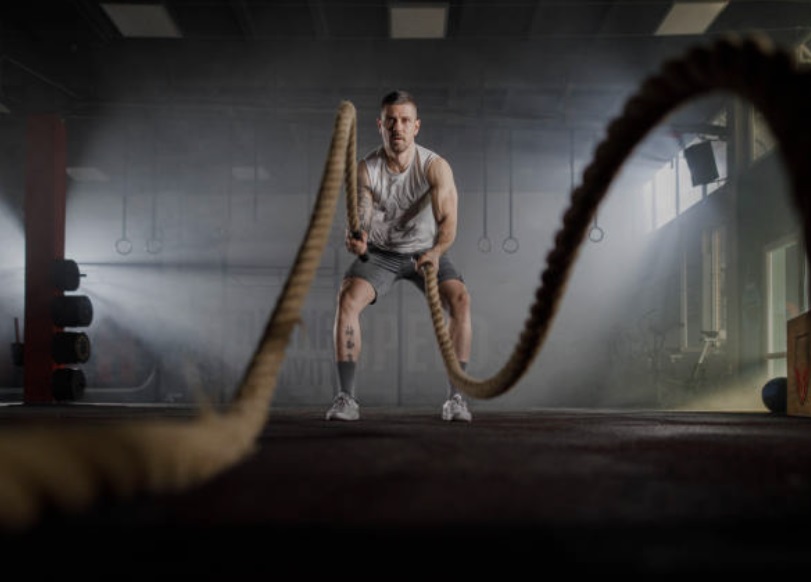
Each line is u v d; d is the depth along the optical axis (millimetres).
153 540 817
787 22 9781
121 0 9383
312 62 10781
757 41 851
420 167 3926
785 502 1091
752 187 11141
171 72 10969
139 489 899
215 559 737
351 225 3715
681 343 13797
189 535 842
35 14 9836
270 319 1935
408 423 3727
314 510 1001
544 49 10648
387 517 952
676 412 7621
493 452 1909
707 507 1041
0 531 842
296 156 13961
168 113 11734
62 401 10820
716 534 852
